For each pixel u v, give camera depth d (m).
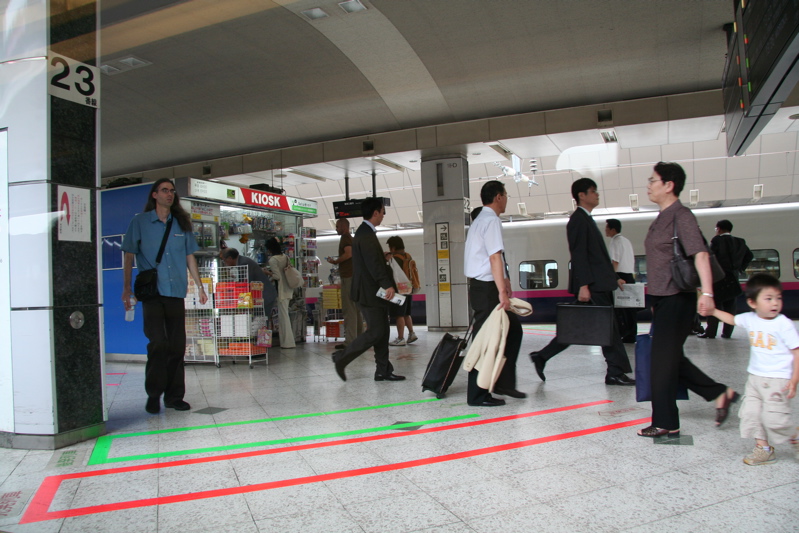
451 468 3.59
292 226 11.98
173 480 3.55
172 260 5.57
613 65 9.39
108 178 16.44
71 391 4.43
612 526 2.69
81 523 2.93
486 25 7.90
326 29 7.87
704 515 2.78
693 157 22.61
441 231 13.52
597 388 5.93
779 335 3.39
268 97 10.45
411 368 7.86
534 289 17.12
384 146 12.83
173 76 9.23
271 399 6.02
